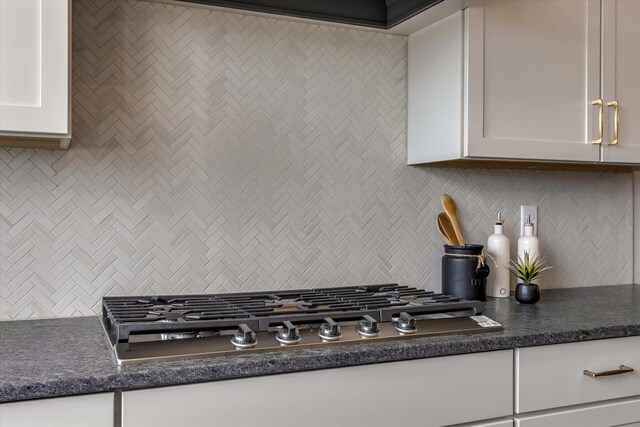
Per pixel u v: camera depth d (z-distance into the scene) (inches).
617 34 83.9
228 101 77.0
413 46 85.6
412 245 87.7
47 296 69.2
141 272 73.0
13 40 54.4
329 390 53.0
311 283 81.6
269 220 79.2
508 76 76.6
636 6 85.4
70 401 45.2
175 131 74.5
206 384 48.9
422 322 62.7
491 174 92.7
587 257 99.7
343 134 83.5
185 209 75.0
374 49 85.4
